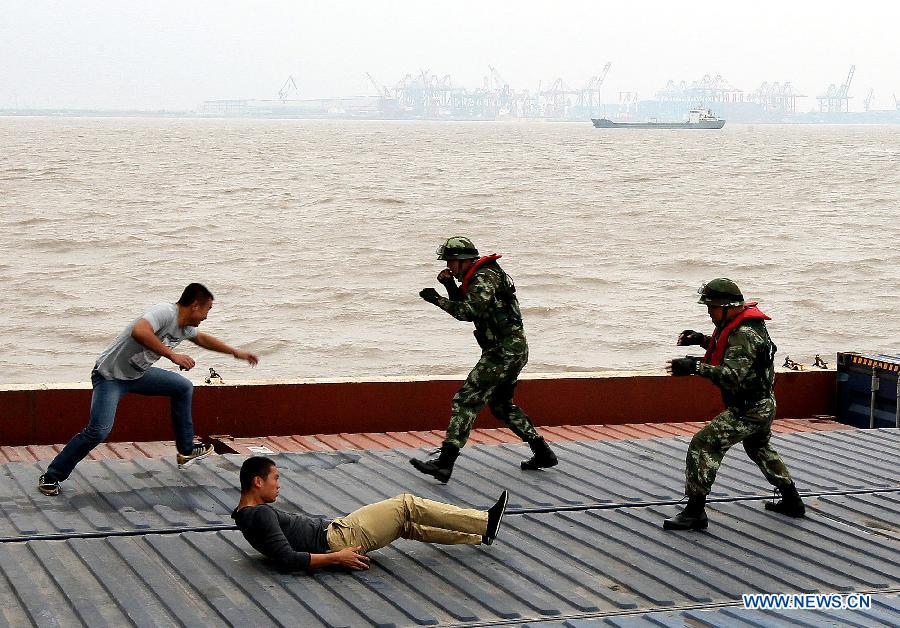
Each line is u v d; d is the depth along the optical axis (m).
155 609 6.03
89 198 56.72
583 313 28.30
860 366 11.77
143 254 37.00
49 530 7.23
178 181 70.00
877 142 188.88
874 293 31.81
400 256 37.25
